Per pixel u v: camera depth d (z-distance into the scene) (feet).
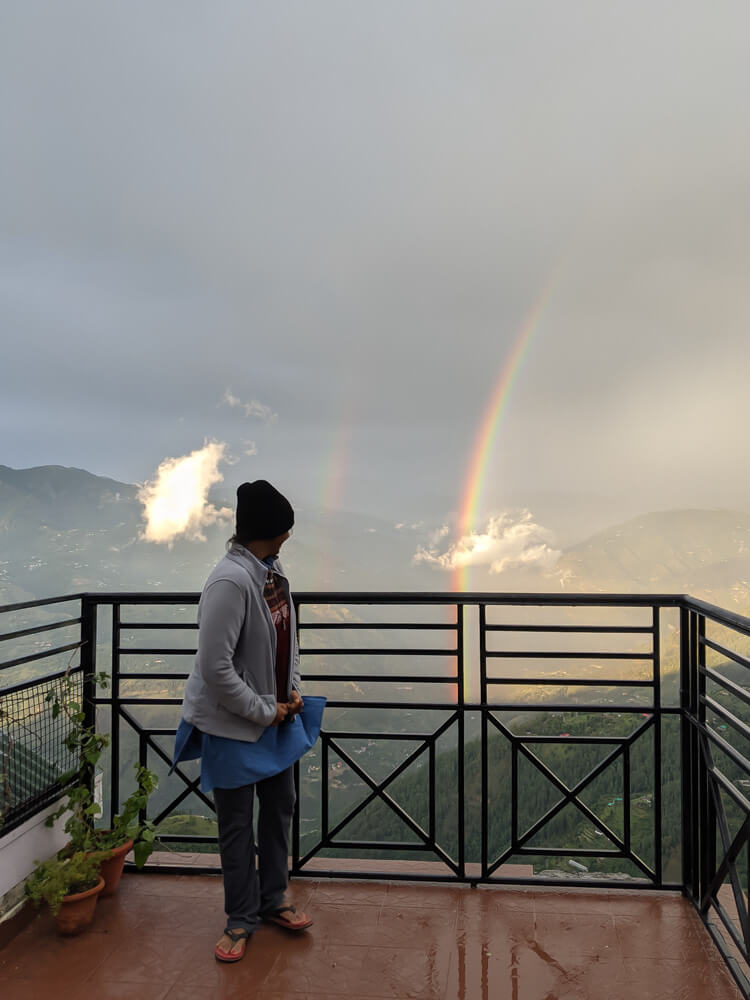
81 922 8.19
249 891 7.89
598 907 8.75
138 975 7.37
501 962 7.54
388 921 8.43
